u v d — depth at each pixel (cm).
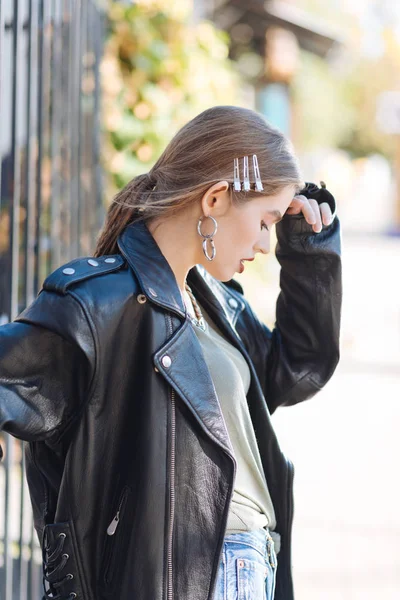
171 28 783
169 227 244
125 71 755
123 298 220
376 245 3603
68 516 220
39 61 365
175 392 221
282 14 1569
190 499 221
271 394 295
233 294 293
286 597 269
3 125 410
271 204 245
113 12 743
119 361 219
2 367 202
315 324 287
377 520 664
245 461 252
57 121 406
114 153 723
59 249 446
